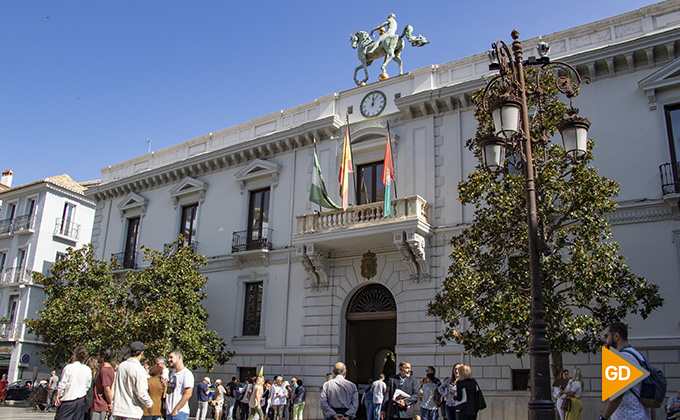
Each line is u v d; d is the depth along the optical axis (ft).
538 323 27.30
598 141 60.39
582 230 47.57
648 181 56.85
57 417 31.99
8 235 129.29
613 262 46.37
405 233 64.23
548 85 49.65
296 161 81.76
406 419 38.04
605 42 62.90
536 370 26.25
